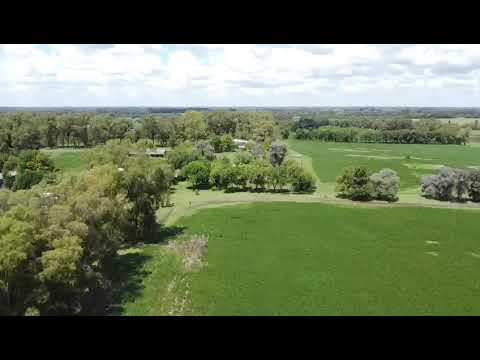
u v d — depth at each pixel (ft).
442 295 202.69
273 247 262.06
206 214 334.03
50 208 180.04
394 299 197.88
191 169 441.27
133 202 265.34
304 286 209.15
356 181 382.83
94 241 194.08
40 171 404.98
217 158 554.05
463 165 570.46
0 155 484.33
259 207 356.38
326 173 515.09
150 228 277.44
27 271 154.40
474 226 309.01
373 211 347.15
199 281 212.43
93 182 239.50
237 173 425.69
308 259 243.60
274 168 426.10
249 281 213.46
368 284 212.84
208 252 252.62
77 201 193.57
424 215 336.49
